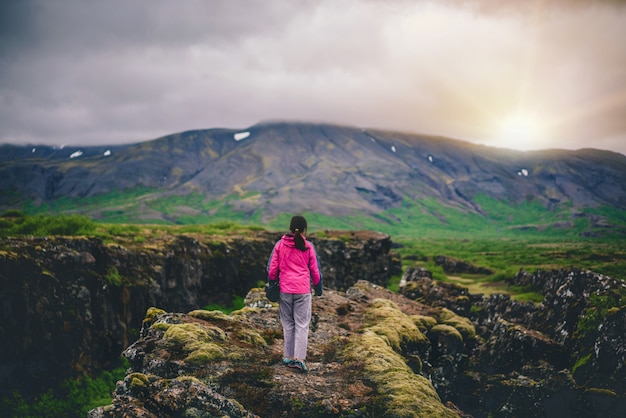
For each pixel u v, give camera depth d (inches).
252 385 317.4
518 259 2802.7
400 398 314.0
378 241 1850.4
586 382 930.1
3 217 1358.3
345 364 374.3
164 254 1211.9
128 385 299.3
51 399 857.5
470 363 984.9
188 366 326.3
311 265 348.8
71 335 924.0
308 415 297.3
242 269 1467.8
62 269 956.0
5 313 836.6
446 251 4249.5
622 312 962.7
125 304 1054.4
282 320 350.3
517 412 897.5
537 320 1139.9
